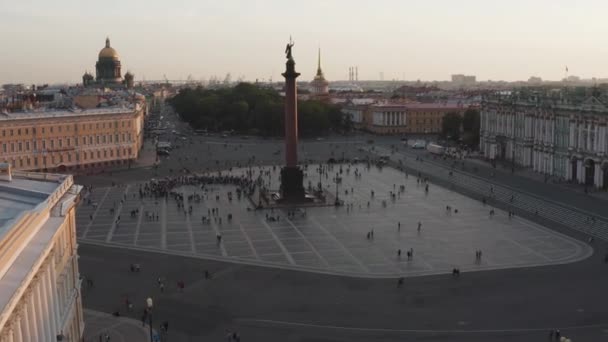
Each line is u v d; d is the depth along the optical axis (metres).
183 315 73.12
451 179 171.38
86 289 82.06
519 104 191.00
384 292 79.69
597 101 148.88
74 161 194.00
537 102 180.12
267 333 67.69
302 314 72.69
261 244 103.38
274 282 84.06
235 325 69.94
